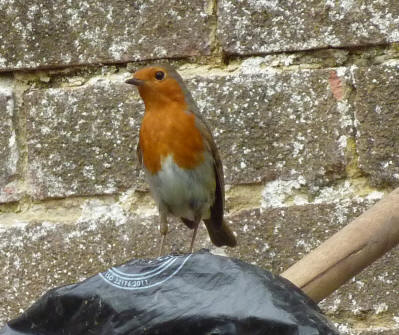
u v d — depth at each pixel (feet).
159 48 34.24
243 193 33.17
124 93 34.22
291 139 33.06
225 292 15.99
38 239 33.83
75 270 33.53
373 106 32.71
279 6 33.60
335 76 33.12
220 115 33.42
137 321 16.05
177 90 31.32
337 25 33.27
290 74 33.35
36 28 34.81
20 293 33.65
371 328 31.53
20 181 34.40
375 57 33.35
